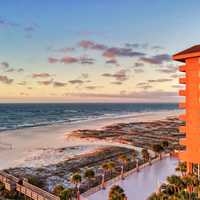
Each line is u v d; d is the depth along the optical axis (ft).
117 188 117.19
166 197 97.14
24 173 193.36
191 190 109.91
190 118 129.59
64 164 220.64
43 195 127.03
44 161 233.14
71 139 369.50
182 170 145.28
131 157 229.45
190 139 129.39
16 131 470.39
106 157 244.63
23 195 138.41
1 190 143.43
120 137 388.16
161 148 219.00
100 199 130.93
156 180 161.07
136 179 163.63
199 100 126.62
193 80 128.77
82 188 154.51
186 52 129.80
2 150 287.48
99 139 367.25
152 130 484.33
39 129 500.74
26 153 269.85
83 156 250.78
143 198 133.49
